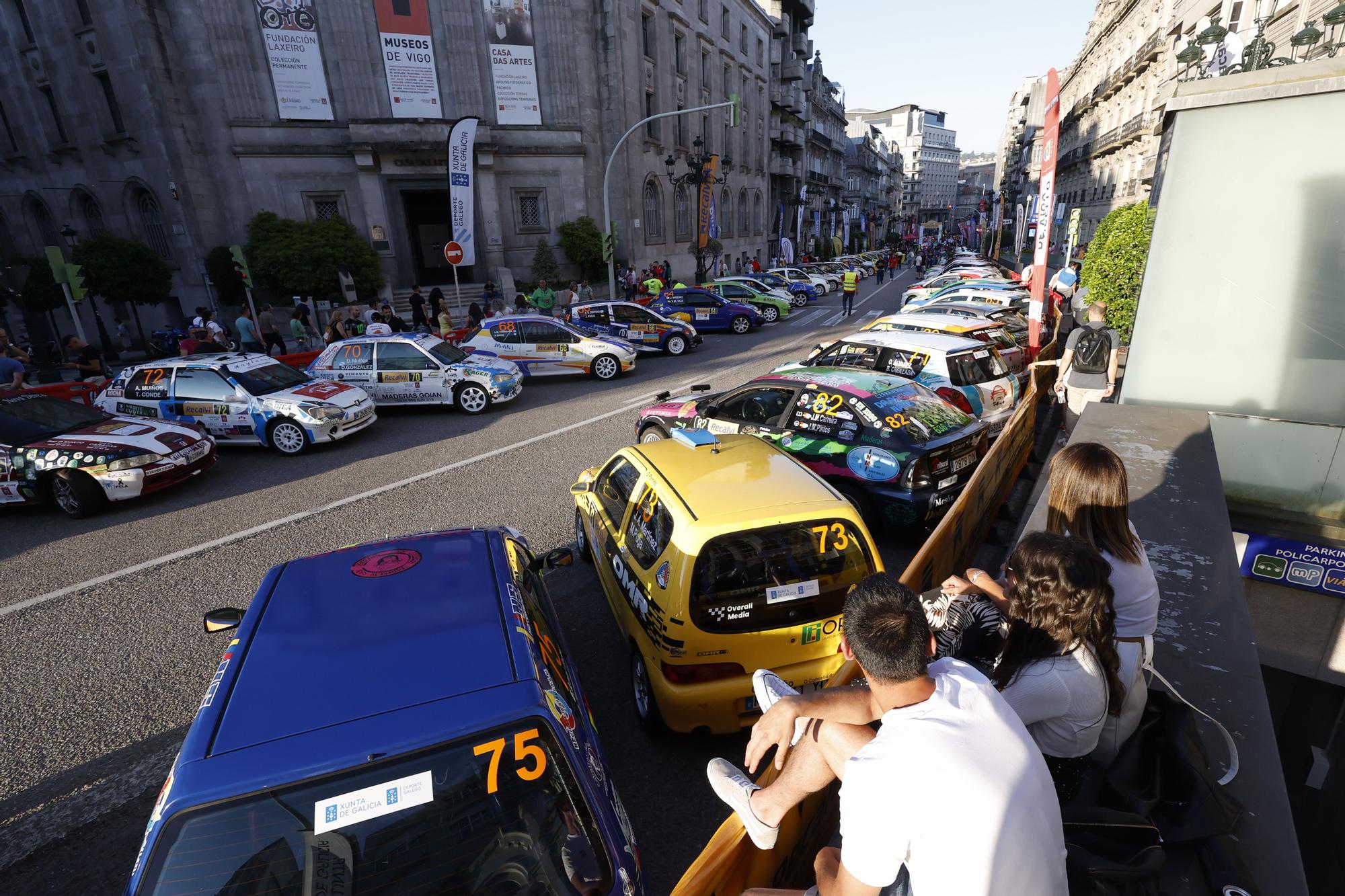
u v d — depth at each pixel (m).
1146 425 4.77
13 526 8.21
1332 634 4.65
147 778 4.07
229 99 24.05
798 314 29.08
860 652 1.54
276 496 8.77
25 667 5.18
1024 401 8.27
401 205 27.03
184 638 5.53
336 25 24.73
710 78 42.25
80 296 13.98
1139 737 2.13
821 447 6.52
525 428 11.74
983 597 2.70
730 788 1.93
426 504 8.23
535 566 4.11
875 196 124.25
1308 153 4.29
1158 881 1.75
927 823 1.33
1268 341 4.68
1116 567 2.22
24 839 3.66
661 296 24.48
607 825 2.45
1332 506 4.65
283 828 2.16
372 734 2.32
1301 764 5.09
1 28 26.88
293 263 23.44
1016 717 1.51
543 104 28.92
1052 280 15.88
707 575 3.72
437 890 2.16
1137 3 32.06
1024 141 77.38
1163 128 5.05
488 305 22.77
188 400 10.70
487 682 2.55
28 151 28.86
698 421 7.63
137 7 22.80
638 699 4.32
